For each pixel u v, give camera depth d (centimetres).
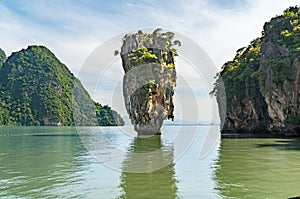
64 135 4400
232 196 920
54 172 1310
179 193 953
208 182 1100
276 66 3925
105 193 958
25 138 3769
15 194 952
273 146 2502
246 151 2112
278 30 4388
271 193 954
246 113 5169
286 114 3903
